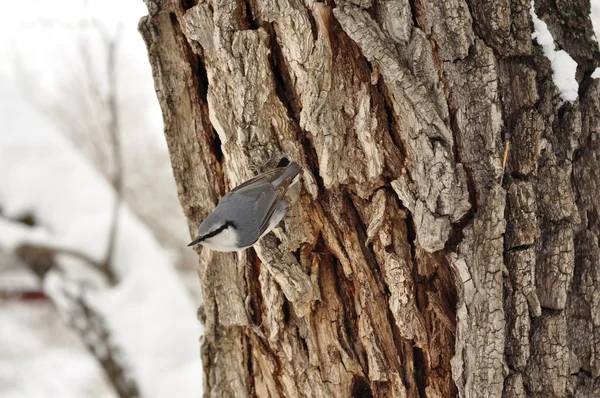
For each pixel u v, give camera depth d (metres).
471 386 5.46
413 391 5.80
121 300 13.36
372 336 5.80
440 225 5.32
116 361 12.98
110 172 19.66
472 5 5.38
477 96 5.41
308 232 5.88
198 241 5.79
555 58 5.55
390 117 5.46
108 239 13.47
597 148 5.73
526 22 5.42
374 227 5.60
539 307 5.52
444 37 5.32
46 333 20.06
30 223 13.92
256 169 5.79
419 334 5.65
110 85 13.16
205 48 5.75
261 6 5.36
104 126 18.45
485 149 5.43
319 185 5.79
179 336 13.10
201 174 6.43
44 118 15.44
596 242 5.69
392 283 5.62
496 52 5.44
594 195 5.71
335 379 6.03
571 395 5.65
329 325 5.98
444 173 5.28
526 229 5.45
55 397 18.25
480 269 5.42
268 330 6.18
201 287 6.55
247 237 5.57
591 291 5.67
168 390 12.34
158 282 13.67
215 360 6.73
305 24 5.31
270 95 5.67
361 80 5.45
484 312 5.42
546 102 5.55
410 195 5.40
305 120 5.52
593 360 5.68
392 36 5.28
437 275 5.61
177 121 6.35
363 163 5.57
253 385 6.57
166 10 6.05
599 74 5.89
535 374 5.58
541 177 5.56
